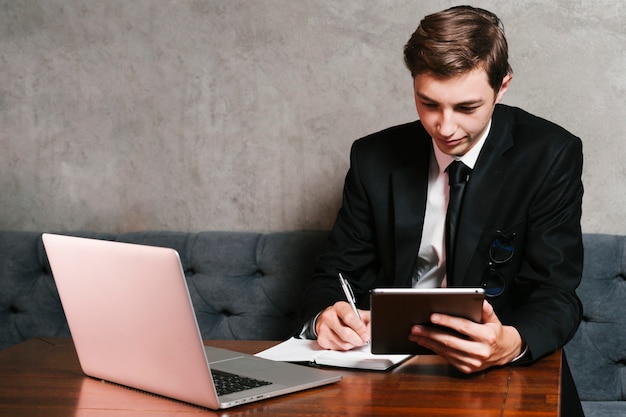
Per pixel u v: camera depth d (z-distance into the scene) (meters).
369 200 2.48
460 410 1.55
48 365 1.95
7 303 3.26
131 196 3.35
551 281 2.17
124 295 1.65
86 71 3.34
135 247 1.59
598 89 2.96
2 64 3.39
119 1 3.29
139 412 1.58
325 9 3.12
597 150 2.98
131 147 3.34
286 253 3.05
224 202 3.28
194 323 1.54
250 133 3.24
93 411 1.60
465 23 1.98
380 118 3.12
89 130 3.36
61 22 3.34
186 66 3.26
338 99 3.15
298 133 3.20
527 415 1.51
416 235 2.34
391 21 3.08
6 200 3.45
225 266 3.11
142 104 3.31
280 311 3.05
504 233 2.29
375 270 2.55
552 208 2.28
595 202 2.99
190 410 1.59
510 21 2.99
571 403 2.07
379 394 1.66
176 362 1.60
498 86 2.04
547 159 2.30
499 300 2.28
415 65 2.00
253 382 1.71
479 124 2.04
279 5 3.16
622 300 2.81
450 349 1.75
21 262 3.25
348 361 1.86
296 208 3.23
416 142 2.44
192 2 3.23
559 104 2.99
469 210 2.28
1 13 3.38
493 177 2.29
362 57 3.11
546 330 1.94
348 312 1.99
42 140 3.40
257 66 3.20
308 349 2.00
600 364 2.83
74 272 1.74
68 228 3.42
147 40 3.28
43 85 3.38
